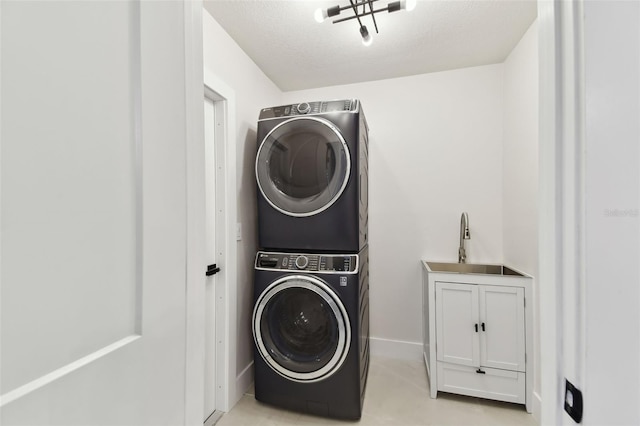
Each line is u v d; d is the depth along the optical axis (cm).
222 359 168
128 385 42
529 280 160
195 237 59
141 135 45
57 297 33
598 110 38
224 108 171
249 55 197
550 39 45
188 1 58
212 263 169
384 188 234
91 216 37
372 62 207
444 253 221
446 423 155
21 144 30
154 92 48
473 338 170
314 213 163
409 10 147
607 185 38
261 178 173
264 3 148
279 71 219
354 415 153
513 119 188
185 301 55
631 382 36
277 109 175
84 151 36
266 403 173
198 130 61
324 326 167
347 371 154
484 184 212
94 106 38
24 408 30
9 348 29
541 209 49
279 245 171
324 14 146
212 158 171
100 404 38
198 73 61
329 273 156
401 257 230
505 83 203
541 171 49
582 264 39
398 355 228
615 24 37
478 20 162
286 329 171
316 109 166
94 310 37
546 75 47
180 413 53
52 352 33
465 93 216
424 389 185
